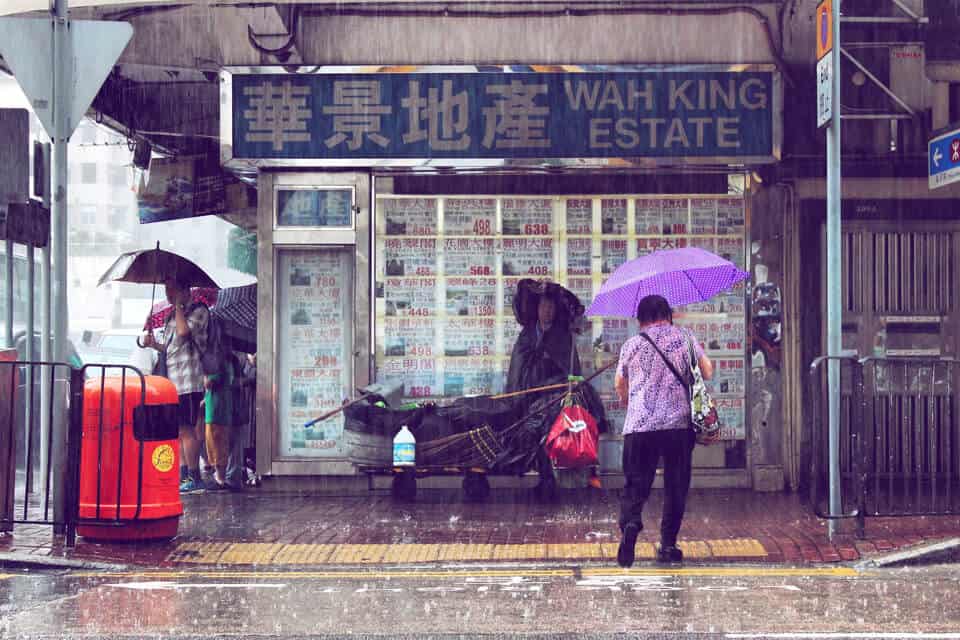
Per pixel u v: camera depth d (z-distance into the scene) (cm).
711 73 1168
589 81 1173
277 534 922
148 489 869
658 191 1195
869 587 707
